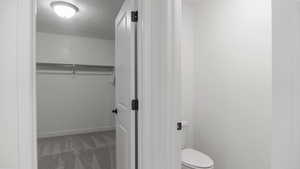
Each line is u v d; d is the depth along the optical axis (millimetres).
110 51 4359
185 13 2344
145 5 1270
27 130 892
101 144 3309
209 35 2180
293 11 386
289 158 396
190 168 1710
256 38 1649
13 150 867
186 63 2365
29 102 899
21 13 876
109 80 4363
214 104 2115
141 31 1313
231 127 1901
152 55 1268
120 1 2396
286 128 404
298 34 376
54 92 3834
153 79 1262
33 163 930
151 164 1277
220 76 2033
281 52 414
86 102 4141
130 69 1426
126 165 1565
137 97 1408
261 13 1608
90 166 2441
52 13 2783
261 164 1609
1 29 843
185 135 2361
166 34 1177
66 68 3924
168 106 1177
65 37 3898
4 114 851
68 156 2760
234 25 1863
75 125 4043
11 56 860
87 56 4121
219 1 2039
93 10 2686
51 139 3598
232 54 1887
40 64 3670
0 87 844
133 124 1406
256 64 1650
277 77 425
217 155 2076
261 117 1612
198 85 2361
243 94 1774
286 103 404
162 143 1204
